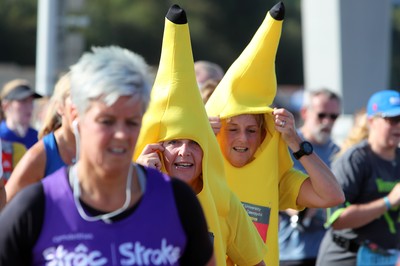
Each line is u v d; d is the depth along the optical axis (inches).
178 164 396.2
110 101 273.7
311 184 453.4
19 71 3211.1
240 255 408.8
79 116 282.4
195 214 297.3
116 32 3966.5
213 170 405.4
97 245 282.2
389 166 606.5
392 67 3361.2
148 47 4037.9
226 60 4114.2
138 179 294.8
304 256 641.0
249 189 447.2
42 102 911.0
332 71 1047.0
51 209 283.4
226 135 446.0
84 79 277.1
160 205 291.7
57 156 445.1
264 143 452.4
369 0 1049.5
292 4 4163.4
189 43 405.7
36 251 282.2
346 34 1046.4
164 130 396.8
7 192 446.6
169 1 4097.0
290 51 4126.5
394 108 599.8
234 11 4153.5
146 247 286.7
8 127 805.2
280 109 448.5
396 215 606.9
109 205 287.1
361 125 649.0
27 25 3998.5
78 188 285.4
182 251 295.7
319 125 731.4
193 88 402.3
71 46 1128.8
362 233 604.1
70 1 1127.6
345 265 609.6
